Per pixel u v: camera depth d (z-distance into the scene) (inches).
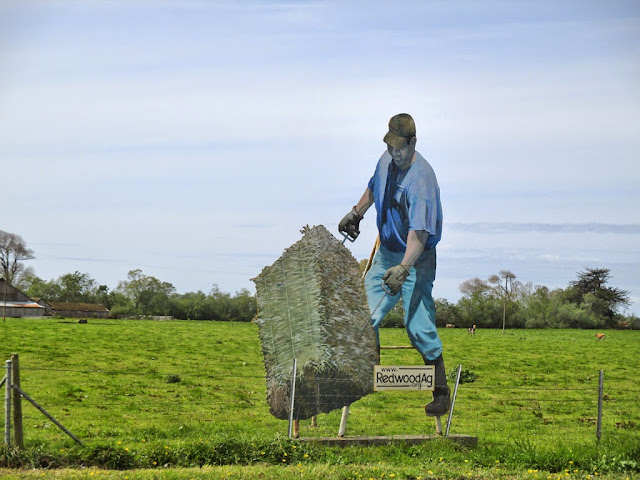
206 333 2797.7
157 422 885.2
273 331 722.2
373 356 729.6
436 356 769.6
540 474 577.0
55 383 1188.5
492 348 2390.5
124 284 5339.6
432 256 788.0
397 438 689.6
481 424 951.6
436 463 613.9
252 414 973.8
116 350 1860.2
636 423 986.1
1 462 559.5
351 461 621.0
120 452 587.8
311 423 876.6
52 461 568.4
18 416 581.9
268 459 609.9
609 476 575.8
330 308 728.3
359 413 1013.8
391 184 795.4
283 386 706.2
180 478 522.6
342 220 835.4
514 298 4980.3
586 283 5231.3
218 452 610.9
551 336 3491.6
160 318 4788.4
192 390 1178.6
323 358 707.4
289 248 738.8
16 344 1872.5
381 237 800.3
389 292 778.2
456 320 4345.5
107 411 952.9
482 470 592.7
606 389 1393.9
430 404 745.6
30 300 4680.1
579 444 696.4
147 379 1294.3
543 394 1280.8
